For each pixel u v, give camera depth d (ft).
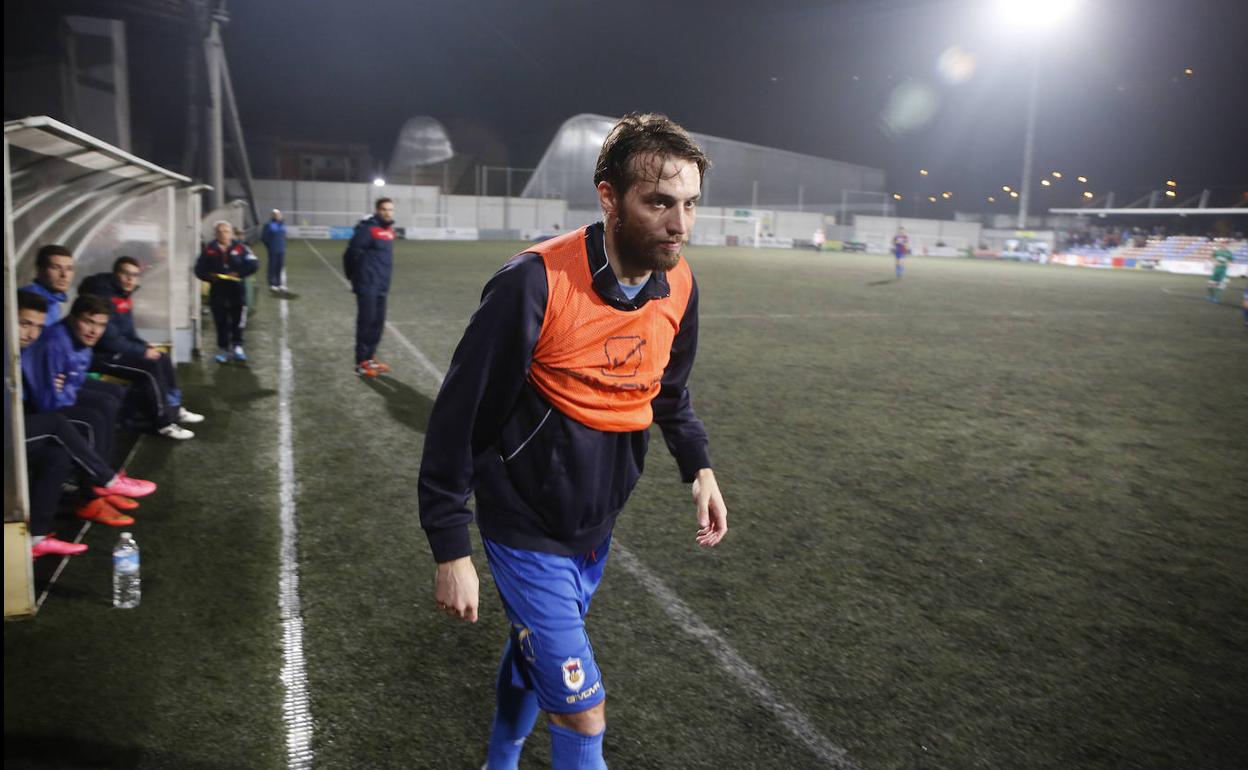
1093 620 10.84
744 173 157.28
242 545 12.33
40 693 8.33
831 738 8.05
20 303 11.80
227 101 90.58
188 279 25.53
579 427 5.08
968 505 15.15
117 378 17.38
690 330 5.63
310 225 117.39
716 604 10.80
